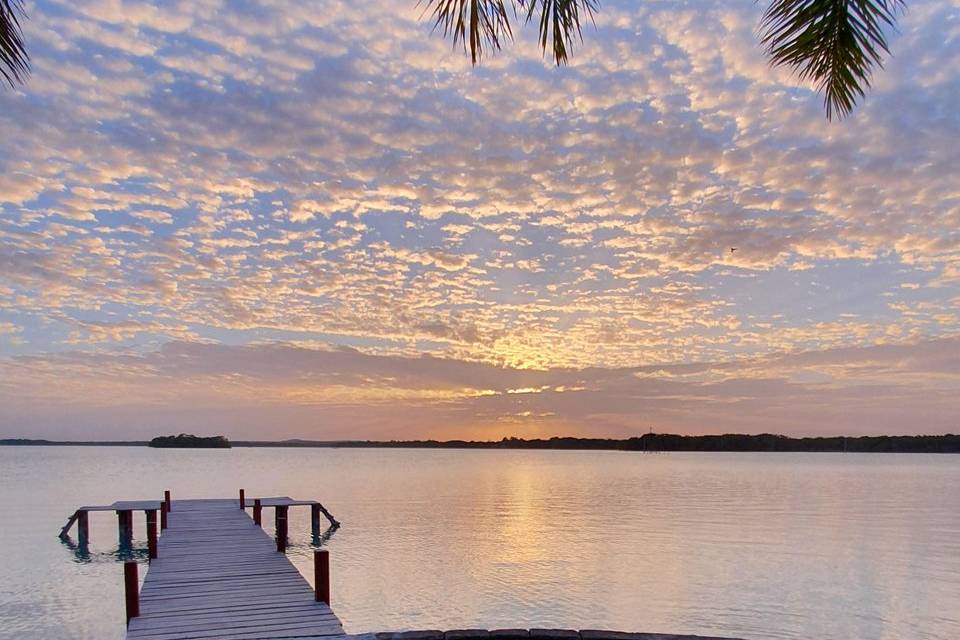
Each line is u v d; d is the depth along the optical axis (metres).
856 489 54.75
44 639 12.31
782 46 5.16
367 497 44.94
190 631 8.39
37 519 31.34
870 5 4.80
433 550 22.06
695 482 65.62
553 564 19.53
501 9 4.94
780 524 29.61
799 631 13.12
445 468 106.69
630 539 24.69
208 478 67.31
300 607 9.52
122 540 23.75
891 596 15.80
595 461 155.88
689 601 15.23
